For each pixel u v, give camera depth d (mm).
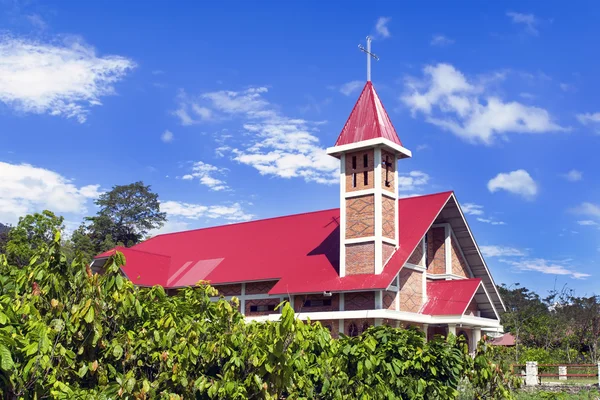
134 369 9648
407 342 13461
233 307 11500
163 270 41719
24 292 9883
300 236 38750
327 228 38062
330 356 12414
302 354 11242
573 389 31375
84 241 64438
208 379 10016
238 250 40594
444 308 33219
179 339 10031
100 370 9133
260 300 36344
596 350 50812
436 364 13430
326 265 34281
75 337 9016
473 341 35906
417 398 12750
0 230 60250
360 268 31984
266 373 10031
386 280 30438
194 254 42844
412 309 33375
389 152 33562
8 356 7215
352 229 32719
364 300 31562
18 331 8234
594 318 53688
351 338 13109
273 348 9828
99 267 40969
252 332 11078
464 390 14984
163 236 48094
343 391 12320
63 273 9305
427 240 37062
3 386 7660
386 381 12828
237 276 37062
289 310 9609
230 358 10367
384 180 32969
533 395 25969
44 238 45594
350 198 33125
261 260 37906
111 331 9852
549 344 55312
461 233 37188
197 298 11805
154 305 11133
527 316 58938
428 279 36438
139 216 76000
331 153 33719
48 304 9172
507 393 14062
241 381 10219
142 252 41781
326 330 12195
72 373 8922
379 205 32062
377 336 13297
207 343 10469
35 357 7805
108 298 9555
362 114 33969
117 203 74500
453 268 37094
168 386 9648
